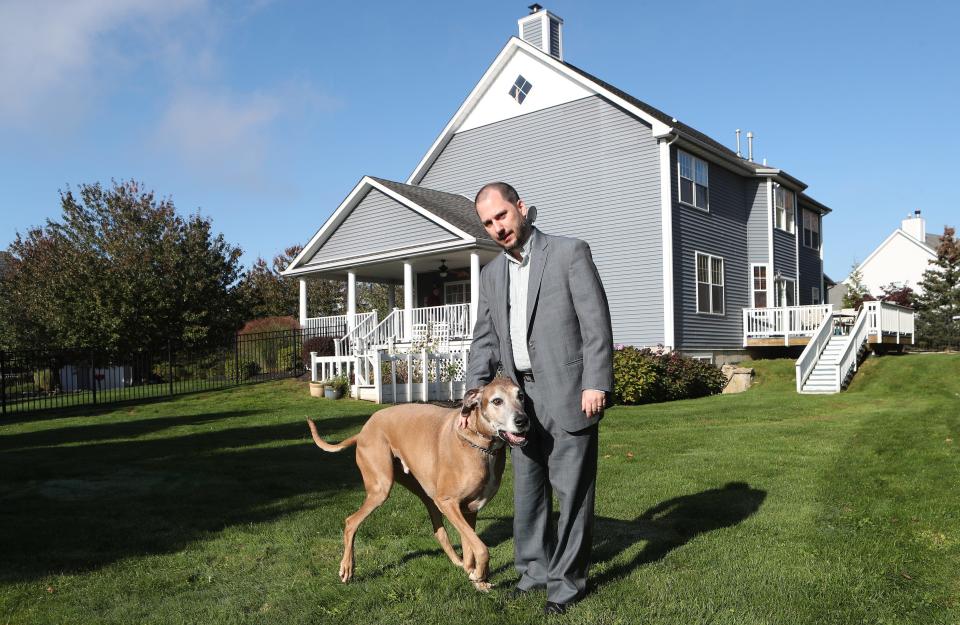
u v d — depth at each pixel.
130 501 6.44
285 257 43.41
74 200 30.92
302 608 3.85
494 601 3.83
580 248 3.79
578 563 3.77
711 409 13.58
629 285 20.25
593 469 3.82
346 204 22.30
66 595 4.12
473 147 23.89
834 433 9.65
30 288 29.45
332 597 4.02
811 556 4.44
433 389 16.06
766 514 5.47
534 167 22.33
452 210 21.00
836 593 3.83
